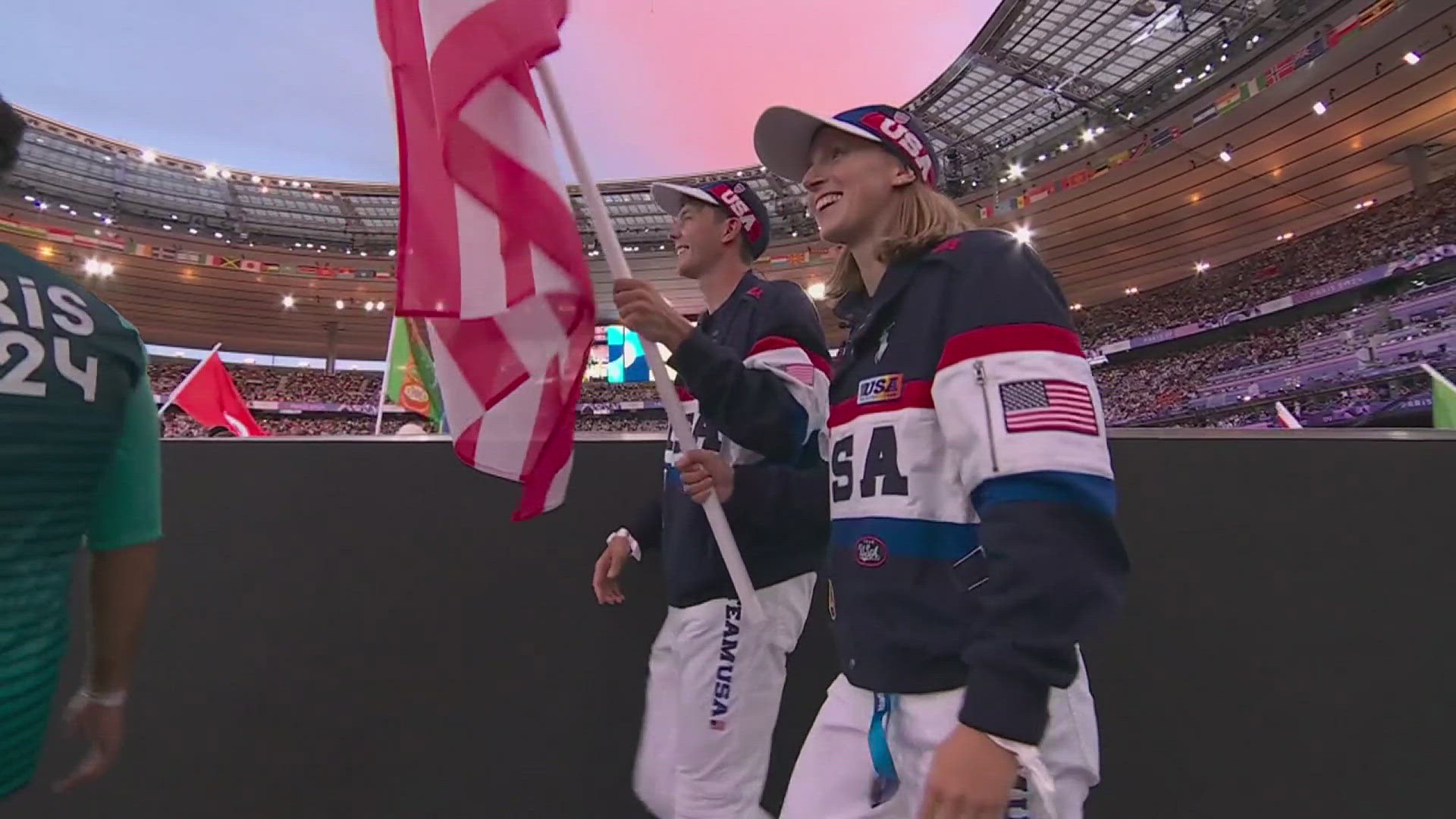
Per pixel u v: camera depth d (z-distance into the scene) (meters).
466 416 1.22
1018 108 21.98
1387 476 1.57
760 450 1.27
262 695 1.89
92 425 0.84
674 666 1.64
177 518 1.95
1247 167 19.83
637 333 1.22
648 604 1.82
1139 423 23.70
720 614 1.41
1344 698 1.54
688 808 1.41
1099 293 27.94
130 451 0.97
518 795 1.81
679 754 1.44
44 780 1.87
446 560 1.90
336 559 1.92
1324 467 1.59
